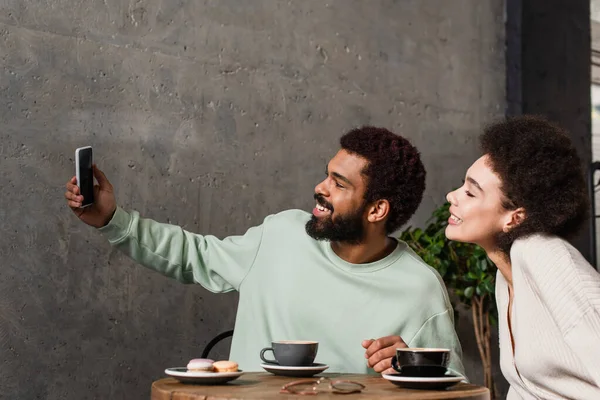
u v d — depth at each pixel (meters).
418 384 1.40
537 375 1.46
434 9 3.82
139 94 2.84
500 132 1.55
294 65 3.28
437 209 3.38
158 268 2.12
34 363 2.53
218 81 3.05
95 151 2.71
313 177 3.29
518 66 4.17
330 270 1.93
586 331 1.33
